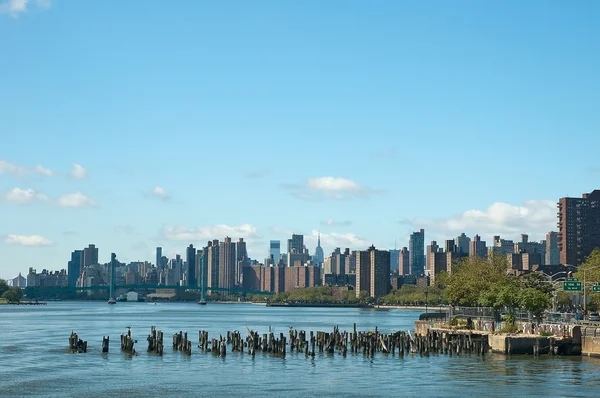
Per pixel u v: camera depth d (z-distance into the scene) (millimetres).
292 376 99812
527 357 115875
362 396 84750
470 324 142750
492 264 188750
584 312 147250
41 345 146375
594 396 83000
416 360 115812
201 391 88625
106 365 111812
